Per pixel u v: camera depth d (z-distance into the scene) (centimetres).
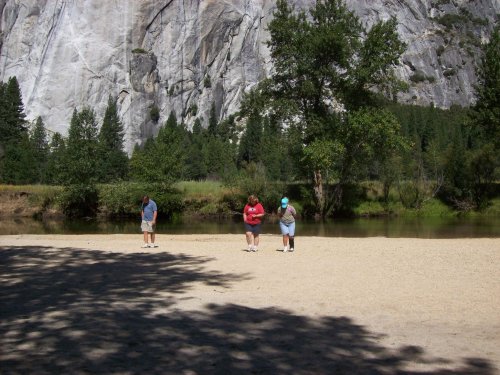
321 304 940
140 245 2034
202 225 3569
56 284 1135
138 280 1195
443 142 9431
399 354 643
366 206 4300
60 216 4228
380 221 3803
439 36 18525
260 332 737
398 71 16912
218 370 566
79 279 1206
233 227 3422
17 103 9500
